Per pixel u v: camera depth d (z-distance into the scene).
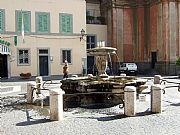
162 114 10.11
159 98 10.31
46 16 30.03
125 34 38.28
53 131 8.04
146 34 37.66
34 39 29.53
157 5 35.44
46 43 30.05
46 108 11.77
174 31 34.25
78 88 13.12
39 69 29.75
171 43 34.09
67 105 12.41
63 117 9.88
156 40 35.75
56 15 30.44
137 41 38.50
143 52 37.84
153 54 36.56
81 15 31.62
